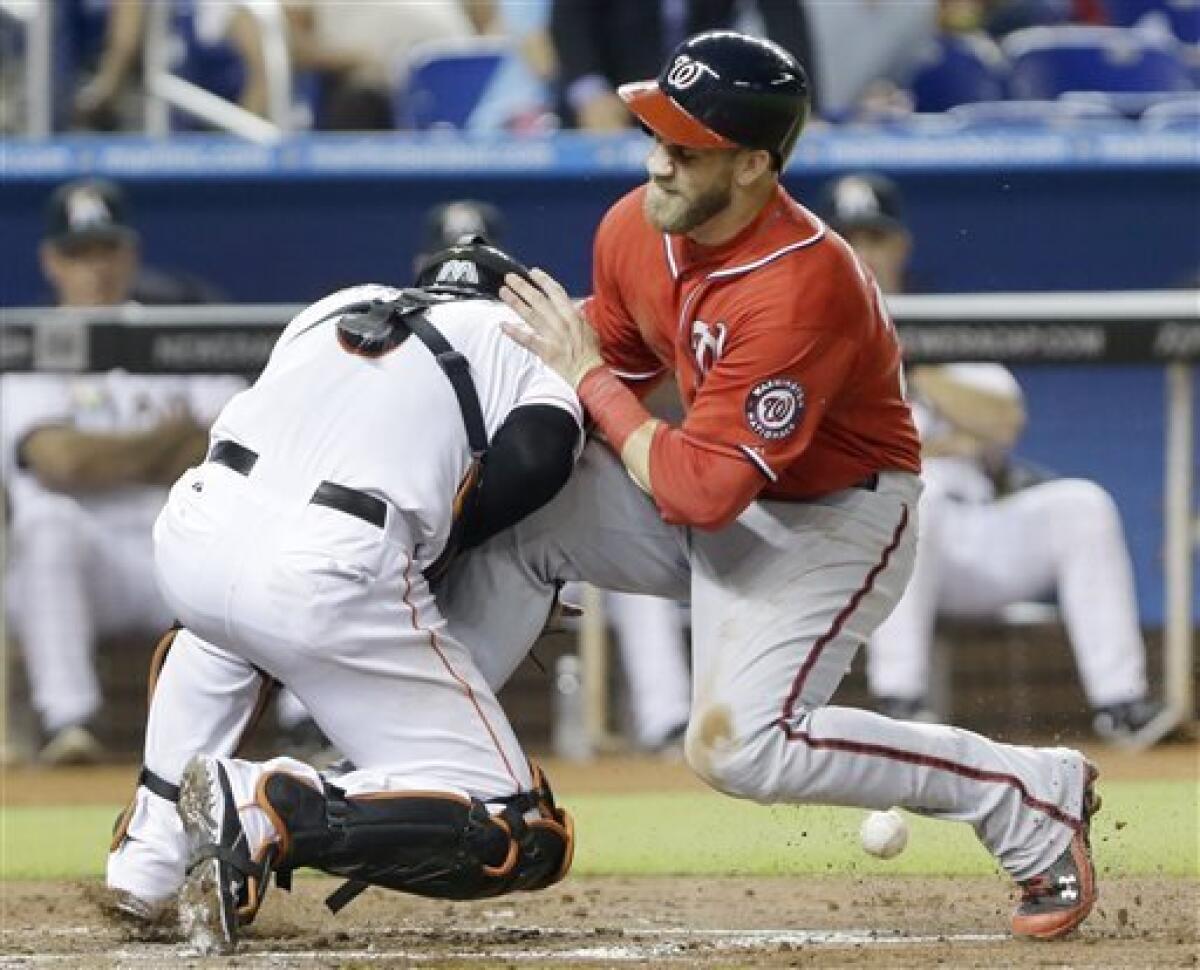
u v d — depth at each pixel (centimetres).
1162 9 4612
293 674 1717
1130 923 1891
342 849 1672
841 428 1753
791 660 1744
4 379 3353
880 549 1778
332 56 4353
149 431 3359
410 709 1717
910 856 2381
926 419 3334
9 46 4134
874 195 3472
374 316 1764
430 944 1841
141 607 3425
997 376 3338
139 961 1677
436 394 1742
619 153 3838
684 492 1689
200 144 3881
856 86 4131
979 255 3888
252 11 4228
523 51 4238
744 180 1688
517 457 1756
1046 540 3384
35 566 3378
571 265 3884
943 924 1947
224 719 1844
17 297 3897
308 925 1977
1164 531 3419
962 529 3356
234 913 1659
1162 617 3434
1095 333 3244
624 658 3406
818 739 1731
